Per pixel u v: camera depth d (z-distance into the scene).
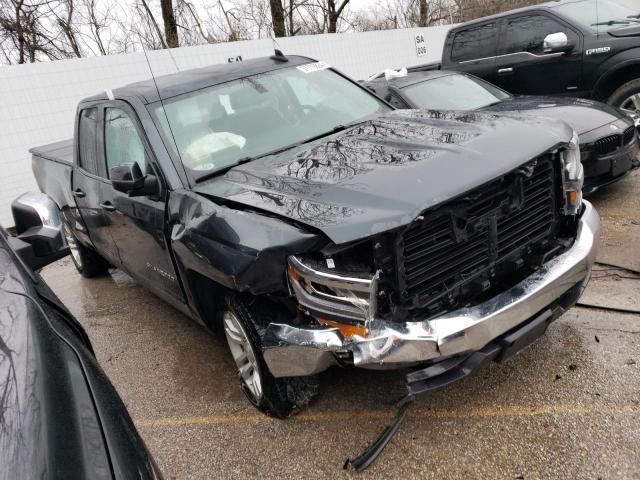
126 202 3.71
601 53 6.53
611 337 3.20
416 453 2.59
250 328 2.72
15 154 9.23
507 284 2.65
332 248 2.24
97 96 4.41
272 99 3.84
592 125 4.91
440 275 2.45
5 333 1.55
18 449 1.20
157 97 3.66
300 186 2.64
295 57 4.38
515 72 7.45
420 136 2.95
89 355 1.72
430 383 2.36
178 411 3.33
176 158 3.35
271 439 2.88
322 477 2.56
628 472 2.28
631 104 6.39
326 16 19.02
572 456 2.41
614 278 3.85
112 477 1.23
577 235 2.84
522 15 7.39
